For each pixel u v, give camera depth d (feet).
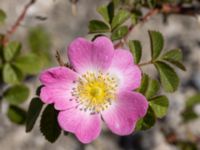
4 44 0.94
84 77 0.65
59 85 0.63
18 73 0.93
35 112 0.63
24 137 1.30
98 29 0.70
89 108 0.65
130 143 1.32
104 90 0.66
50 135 0.64
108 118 0.65
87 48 0.64
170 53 0.70
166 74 0.69
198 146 1.24
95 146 1.30
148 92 0.65
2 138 1.29
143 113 0.62
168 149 1.32
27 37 1.26
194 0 0.92
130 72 0.65
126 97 0.64
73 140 1.30
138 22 0.83
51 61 1.23
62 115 0.63
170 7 0.88
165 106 0.65
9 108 0.94
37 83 1.30
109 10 0.72
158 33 0.70
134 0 0.83
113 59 0.65
